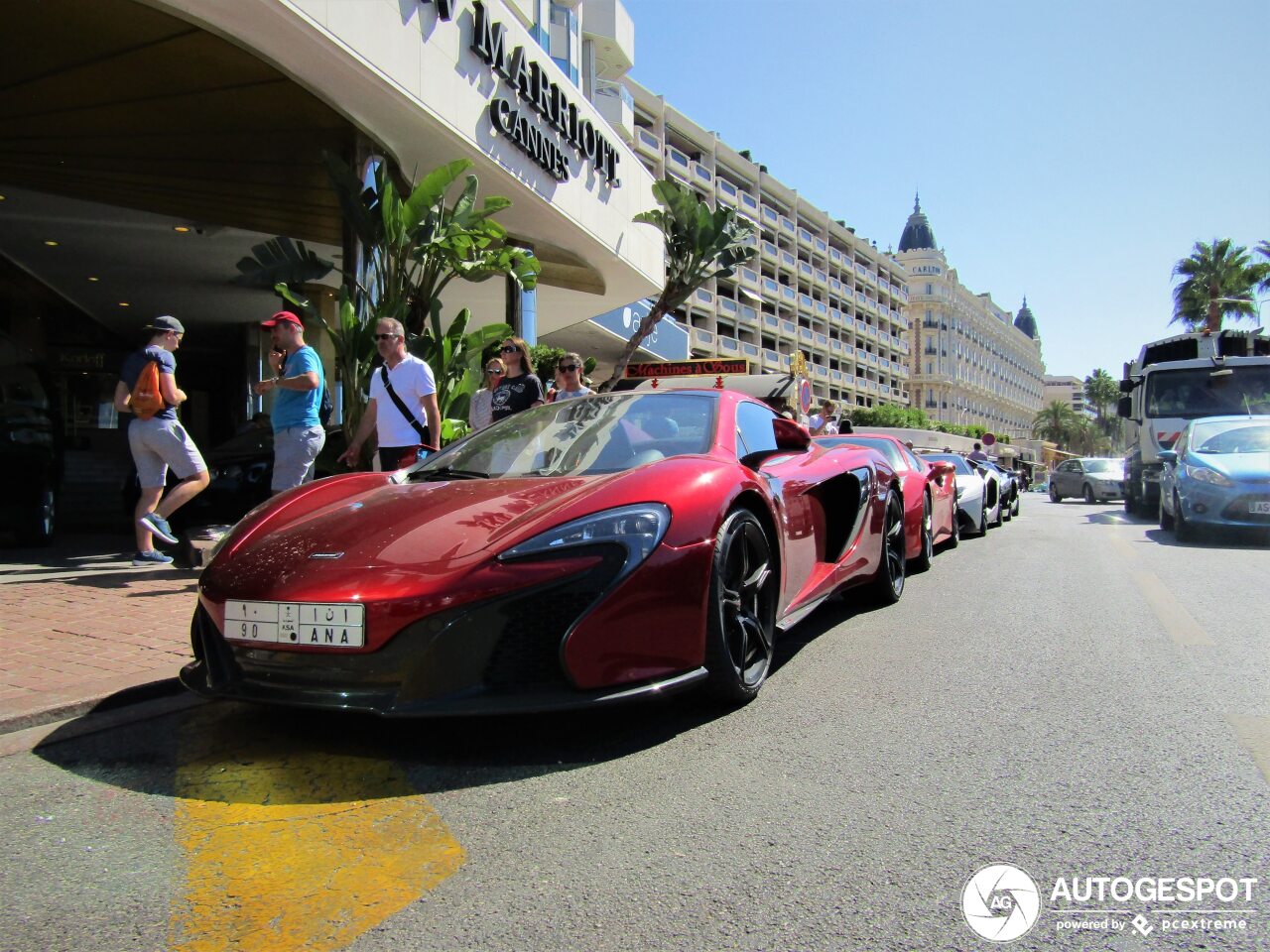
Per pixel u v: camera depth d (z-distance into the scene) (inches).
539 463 138.7
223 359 890.1
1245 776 98.5
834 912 70.6
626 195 590.9
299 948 65.6
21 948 65.7
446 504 117.2
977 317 4424.2
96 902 72.4
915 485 261.0
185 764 103.1
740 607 124.6
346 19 298.8
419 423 216.1
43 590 205.8
